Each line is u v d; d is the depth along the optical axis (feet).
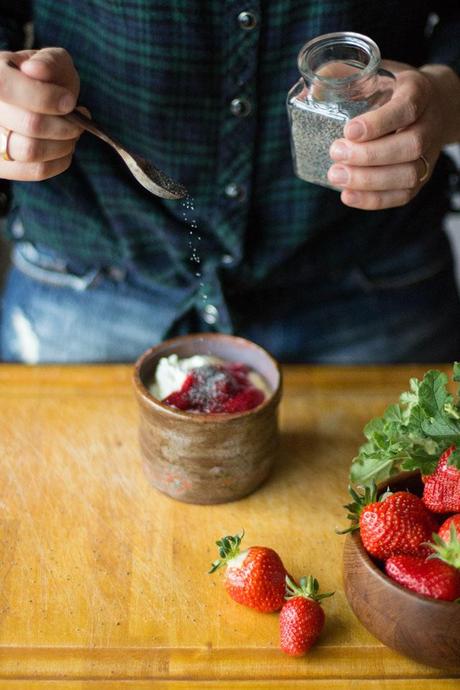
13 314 5.18
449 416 3.13
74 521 3.64
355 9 3.97
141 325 4.93
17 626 3.24
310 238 4.57
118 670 3.13
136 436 4.06
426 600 2.92
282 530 3.63
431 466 3.17
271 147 4.26
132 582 3.40
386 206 3.76
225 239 4.50
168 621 3.27
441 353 5.22
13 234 4.99
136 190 4.38
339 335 4.99
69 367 4.36
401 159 3.54
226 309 4.66
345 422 4.16
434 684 3.10
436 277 5.12
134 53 3.99
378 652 3.20
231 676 3.13
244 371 3.92
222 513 3.69
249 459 3.65
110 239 4.64
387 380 4.35
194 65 4.00
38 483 3.80
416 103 3.49
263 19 3.92
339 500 3.77
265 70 4.07
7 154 3.36
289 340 4.93
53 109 3.20
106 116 4.30
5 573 3.42
